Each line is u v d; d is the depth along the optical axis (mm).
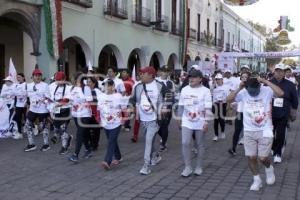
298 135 12938
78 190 6688
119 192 6582
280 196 6402
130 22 23656
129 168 8211
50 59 16547
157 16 27469
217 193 6555
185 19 31609
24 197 6316
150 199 6242
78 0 18250
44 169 8094
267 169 7023
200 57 37281
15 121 12023
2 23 17500
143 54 25391
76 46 22422
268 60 64062
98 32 20422
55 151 9883
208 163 8711
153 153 8438
